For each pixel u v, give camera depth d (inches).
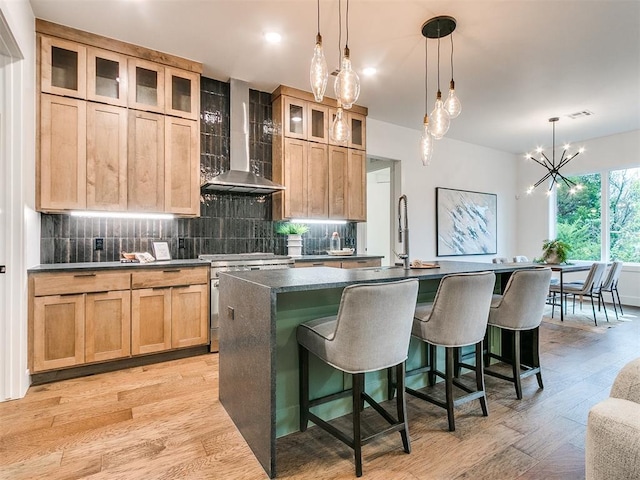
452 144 243.0
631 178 229.1
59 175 113.4
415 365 102.7
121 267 114.7
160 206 130.8
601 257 241.6
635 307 221.8
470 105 179.6
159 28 115.2
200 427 81.0
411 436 77.7
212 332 132.2
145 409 89.4
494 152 270.2
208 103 154.6
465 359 115.2
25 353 99.0
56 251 124.1
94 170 119.0
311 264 158.1
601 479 30.9
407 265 103.0
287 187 162.6
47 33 111.2
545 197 269.6
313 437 77.3
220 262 133.4
